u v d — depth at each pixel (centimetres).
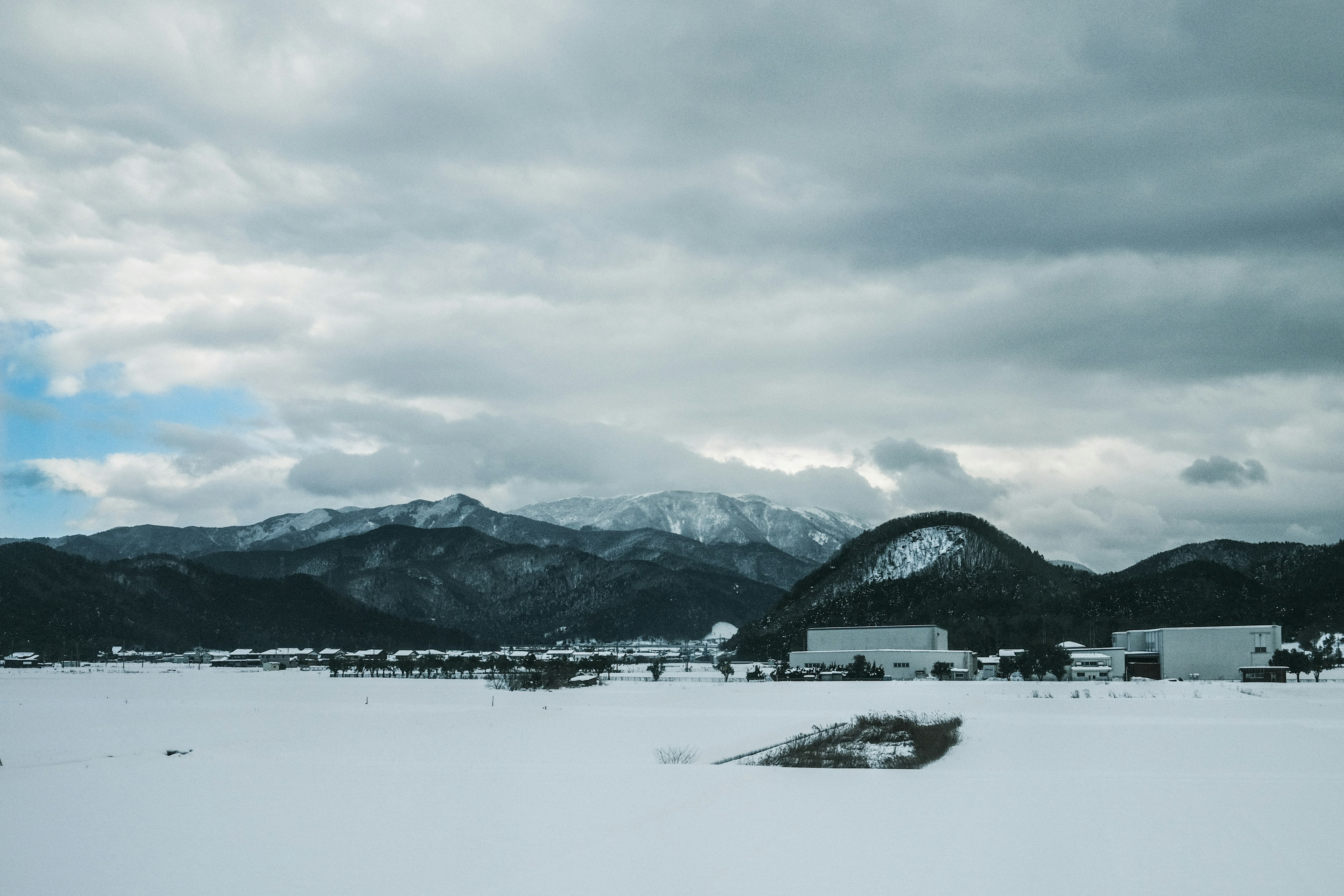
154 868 2919
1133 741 6731
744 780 4656
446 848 3156
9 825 3578
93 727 8462
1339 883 2664
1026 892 2583
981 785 4434
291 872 2861
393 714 9950
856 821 3556
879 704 11262
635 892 2620
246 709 10838
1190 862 2894
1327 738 6869
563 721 8869
